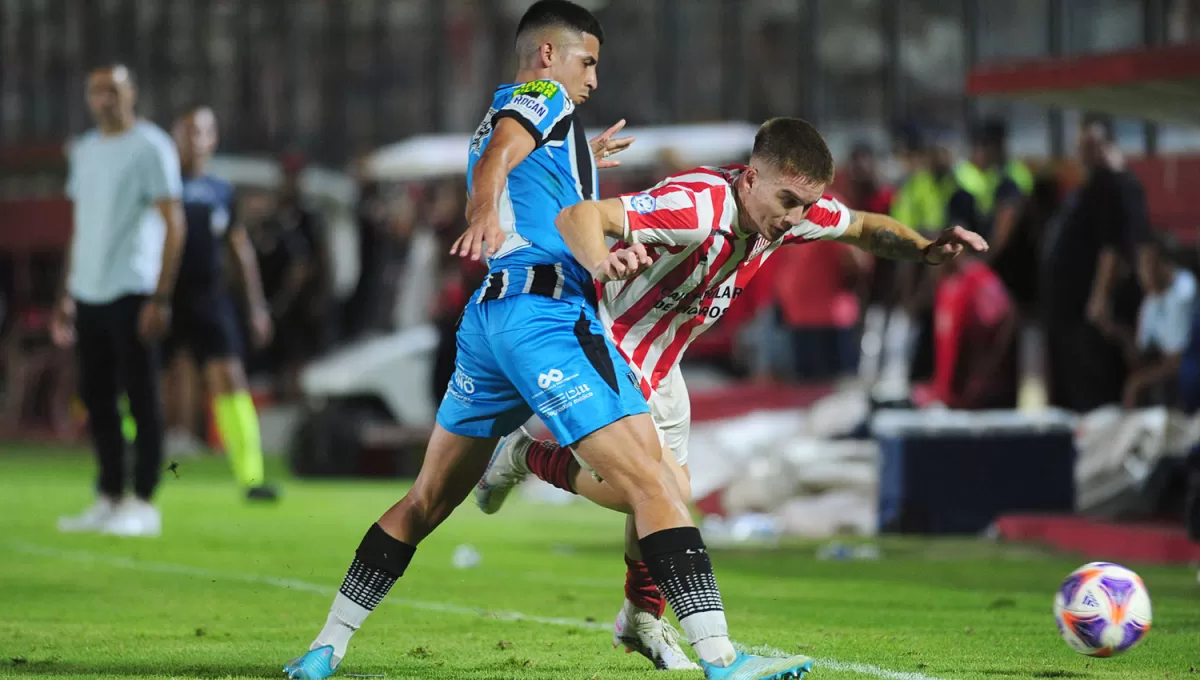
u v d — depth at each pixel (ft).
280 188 232.73
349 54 321.32
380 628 75.25
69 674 60.80
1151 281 141.79
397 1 319.68
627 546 60.44
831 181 57.21
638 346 61.72
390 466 195.52
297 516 141.59
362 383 195.00
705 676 55.21
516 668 62.13
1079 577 61.36
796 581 97.76
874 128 281.95
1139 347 144.66
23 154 273.13
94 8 330.34
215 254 146.30
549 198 57.67
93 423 125.59
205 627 75.51
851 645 68.18
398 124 316.40
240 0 318.86
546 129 56.70
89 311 123.03
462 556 108.17
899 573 103.04
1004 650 66.59
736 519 143.64
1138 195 144.36
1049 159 181.27
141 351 124.16
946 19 307.37
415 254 212.64
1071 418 136.36
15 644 69.62
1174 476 126.21
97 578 96.27
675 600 54.29
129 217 121.70
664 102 264.11
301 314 231.30
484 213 53.93
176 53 329.11
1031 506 133.80
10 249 264.72
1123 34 244.42
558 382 55.62
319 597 87.71
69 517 137.49
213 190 145.48
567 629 74.79
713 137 225.35
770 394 176.55
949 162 163.84
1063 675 59.62
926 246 64.69
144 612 81.15
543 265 57.00
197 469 198.18
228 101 321.52
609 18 296.92
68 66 332.80
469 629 74.95
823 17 327.06
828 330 179.22
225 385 151.12
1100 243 147.13
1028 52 290.35
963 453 133.08
